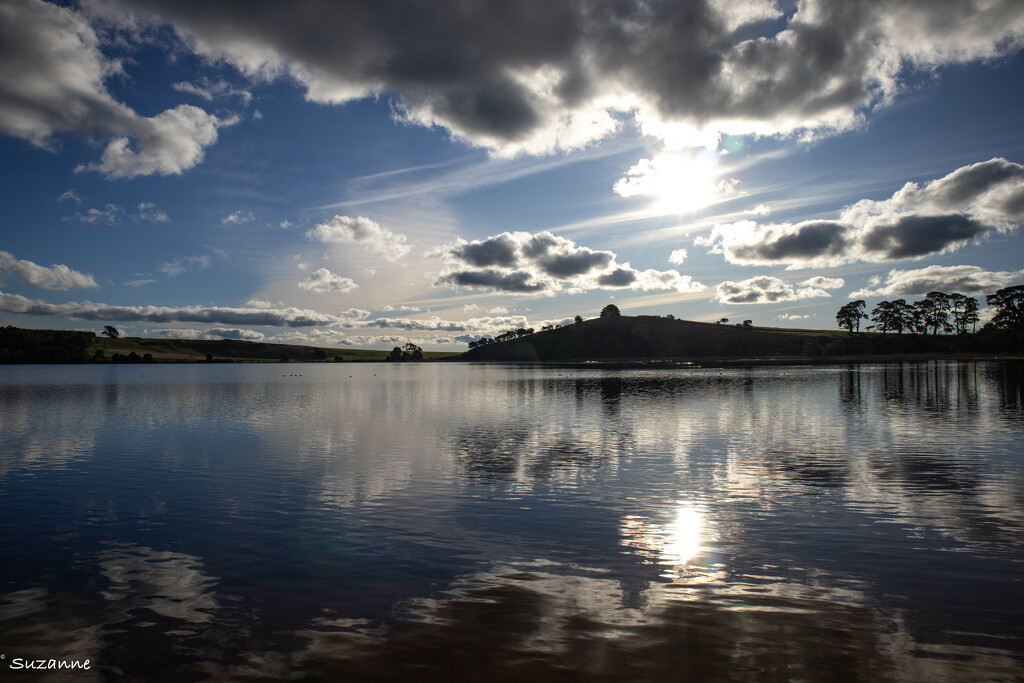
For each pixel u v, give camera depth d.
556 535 14.95
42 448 29.09
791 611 10.53
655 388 67.38
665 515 16.58
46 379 112.38
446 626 10.06
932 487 19.39
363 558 13.41
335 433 33.88
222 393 71.06
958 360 142.00
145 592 11.67
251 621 10.38
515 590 11.55
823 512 16.72
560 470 22.70
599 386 74.00
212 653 9.30
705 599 11.06
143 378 118.88
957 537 14.49
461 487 20.08
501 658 9.00
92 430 35.97
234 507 17.81
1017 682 8.29
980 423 34.12
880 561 12.93
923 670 8.59
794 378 82.81
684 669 8.65
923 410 41.09
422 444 29.42
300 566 12.93
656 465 23.48
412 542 14.48
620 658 8.97
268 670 8.78
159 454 27.09
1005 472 21.48
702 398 53.41
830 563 12.84
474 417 41.97
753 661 8.85
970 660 8.87
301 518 16.61
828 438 29.66
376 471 22.80
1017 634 9.66
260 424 38.56
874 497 18.23
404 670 8.71
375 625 10.15
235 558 13.48
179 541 14.73
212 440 31.39
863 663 8.79
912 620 10.16
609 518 16.36
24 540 14.91
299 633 9.91
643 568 12.66
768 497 18.39
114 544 14.55
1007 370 92.81
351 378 119.06
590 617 10.35
